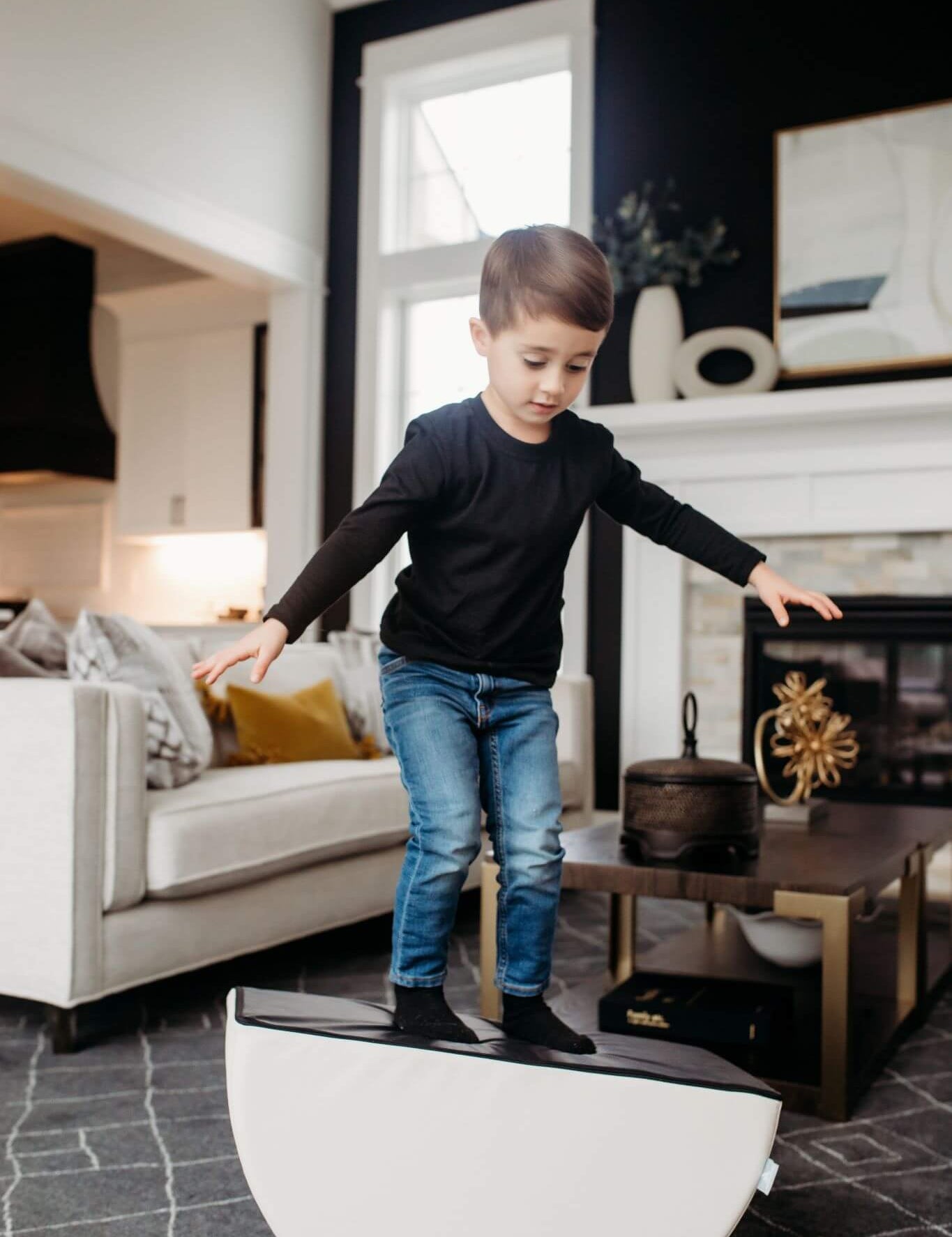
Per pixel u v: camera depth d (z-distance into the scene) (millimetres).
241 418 6273
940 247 4379
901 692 4262
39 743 2324
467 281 5305
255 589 6574
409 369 5590
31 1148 1872
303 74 5477
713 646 4645
